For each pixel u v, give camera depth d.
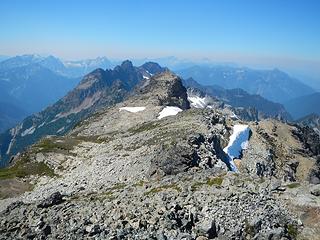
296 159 138.62
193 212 44.44
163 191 51.12
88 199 55.81
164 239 39.81
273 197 45.84
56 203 55.22
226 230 41.69
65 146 130.12
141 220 43.31
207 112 127.81
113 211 46.44
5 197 102.00
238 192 46.22
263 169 111.88
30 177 114.19
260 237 40.03
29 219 48.72
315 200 44.47
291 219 42.62
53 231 43.78
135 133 129.38
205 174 54.62
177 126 115.69
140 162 92.12
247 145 121.06
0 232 45.78
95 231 41.69
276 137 151.75
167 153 75.69
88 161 112.00
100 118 193.62
